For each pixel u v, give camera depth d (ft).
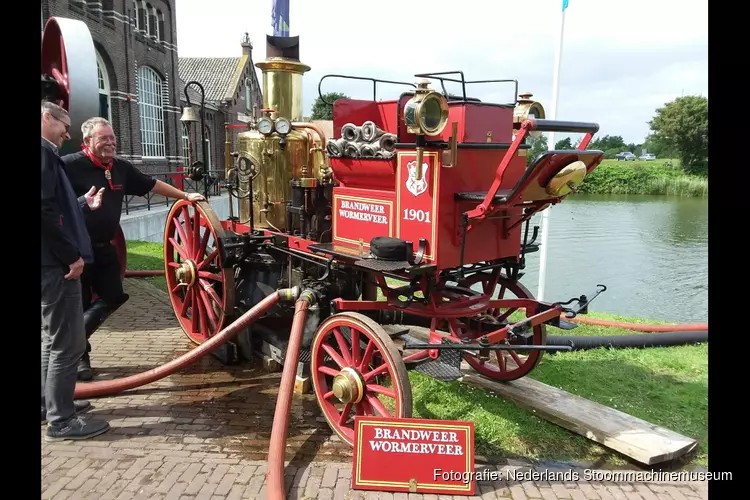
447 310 10.61
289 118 15.74
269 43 15.56
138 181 13.99
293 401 12.35
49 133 9.90
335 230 11.90
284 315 14.03
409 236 10.12
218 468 9.45
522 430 11.06
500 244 11.27
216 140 88.12
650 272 31.07
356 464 8.89
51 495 8.53
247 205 15.52
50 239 9.64
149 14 65.26
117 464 9.53
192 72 99.14
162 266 26.50
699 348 16.78
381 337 9.43
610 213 47.44
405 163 9.99
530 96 11.94
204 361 14.76
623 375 14.17
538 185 9.23
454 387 12.87
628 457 10.21
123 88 57.82
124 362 14.42
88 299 13.84
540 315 10.75
